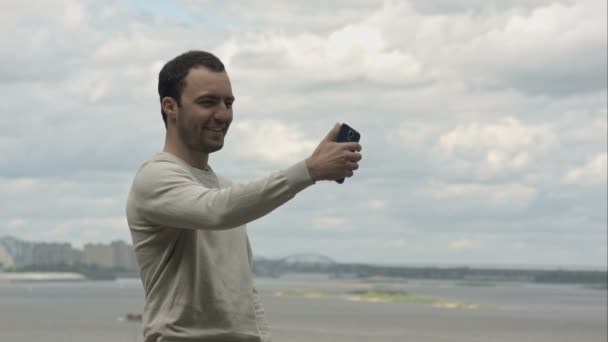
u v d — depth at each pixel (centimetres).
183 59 503
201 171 509
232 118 510
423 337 9000
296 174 450
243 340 500
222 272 500
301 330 9612
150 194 483
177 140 507
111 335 8438
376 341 8188
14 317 11744
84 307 15612
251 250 536
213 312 493
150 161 498
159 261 494
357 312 15438
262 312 524
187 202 467
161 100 510
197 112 496
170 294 492
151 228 491
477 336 9488
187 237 491
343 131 465
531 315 16075
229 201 453
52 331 8975
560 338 9456
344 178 459
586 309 19975
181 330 489
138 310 14375
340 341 8081
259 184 451
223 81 503
